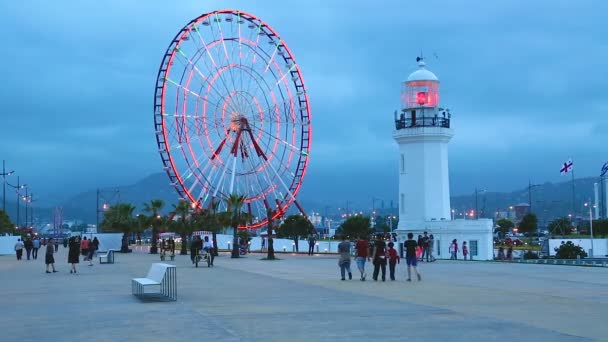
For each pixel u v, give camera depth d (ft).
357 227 406.82
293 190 289.12
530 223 508.53
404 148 226.38
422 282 103.60
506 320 59.00
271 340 49.70
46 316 66.03
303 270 142.10
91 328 57.26
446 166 225.56
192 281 109.70
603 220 405.18
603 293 83.56
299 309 68.28
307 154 289.94
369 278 113.60
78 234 311.68
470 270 134.62
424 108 223.92
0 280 117.19
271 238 208.03
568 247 234.17
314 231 388.98
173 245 207.72
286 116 284.61
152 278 85.46
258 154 274.16
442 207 222.48
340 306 70.69
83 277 124.36
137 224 290.56
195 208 255.70
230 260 200.44
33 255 221.05
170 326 57.36
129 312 67.67
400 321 58.75
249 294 85.71
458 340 48.85
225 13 269.64
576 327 54.80
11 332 56.03
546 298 77.61
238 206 229.04
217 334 52.75
